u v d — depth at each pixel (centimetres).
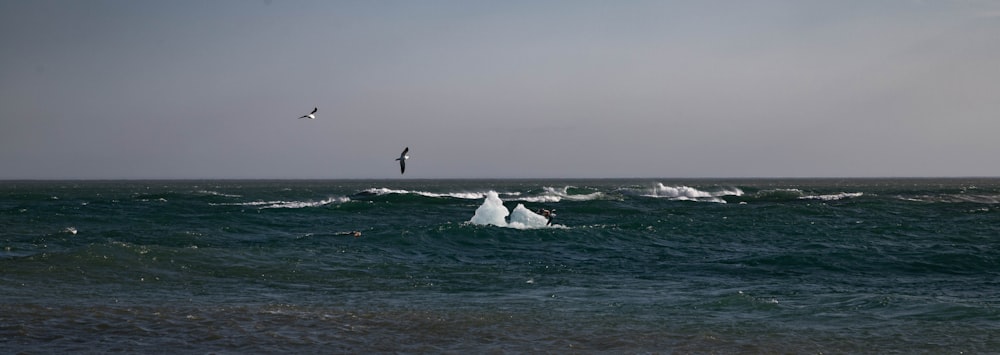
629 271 2056
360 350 1116
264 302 1502
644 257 2402
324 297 1576
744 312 1427
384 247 2533
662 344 1173
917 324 1310
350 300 1541
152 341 1145
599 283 1819
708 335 1231
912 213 4647
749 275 1989
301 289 1680
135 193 9988
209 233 3083
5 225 3481
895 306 1473
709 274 2006
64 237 2805
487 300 1555
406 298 1576
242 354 1080
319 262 2102
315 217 4338
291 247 2422
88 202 6050
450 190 12488
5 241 2652
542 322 1326
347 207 5188
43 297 1493
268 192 10644
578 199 6338
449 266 2105
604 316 1382
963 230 3394
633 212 4800
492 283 1800
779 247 2706
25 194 9000
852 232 3300
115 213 4516
